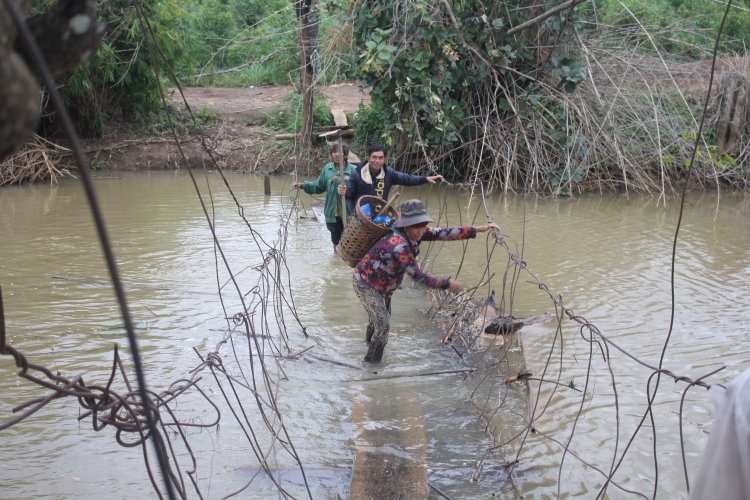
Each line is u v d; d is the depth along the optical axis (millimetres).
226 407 4398
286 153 15523
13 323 5762
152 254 8203
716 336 5676
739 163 14141
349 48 13133
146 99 16641
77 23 1565
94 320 5887
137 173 15180
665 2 17156
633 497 3467
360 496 3357
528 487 3564
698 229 10047
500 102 12945
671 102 13297
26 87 1430
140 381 1135
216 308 6316
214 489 3492
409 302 6848
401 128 12625
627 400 4516
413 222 4699
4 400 4379
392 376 4949
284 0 23203
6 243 8586
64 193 12516
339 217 7945
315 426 4188
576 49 12961
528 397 4602
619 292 6922
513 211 11344
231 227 9883
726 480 1933
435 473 3678
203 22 21703
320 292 6988
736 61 14469
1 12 1425
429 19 11562
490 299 6281
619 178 13609
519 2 12430
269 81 21672
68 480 3520
